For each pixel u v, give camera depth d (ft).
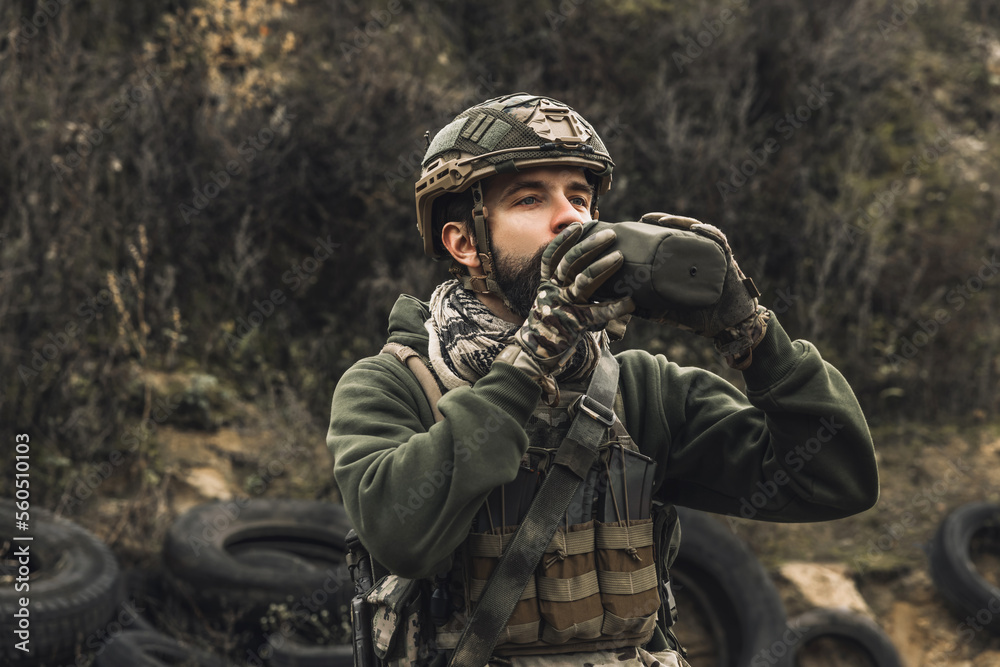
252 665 11.22
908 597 15.94
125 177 16.58
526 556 3.54
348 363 17.34
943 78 25.25
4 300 13.66
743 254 19.90
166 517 13.42
